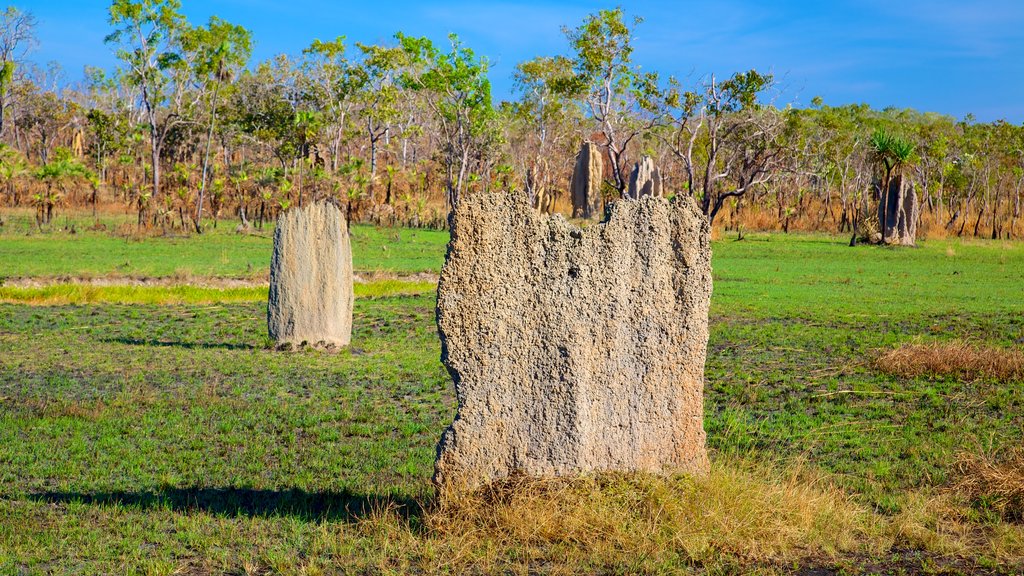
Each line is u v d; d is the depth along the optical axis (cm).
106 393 1336
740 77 5572
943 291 3122
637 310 784
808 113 8212
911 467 949
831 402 1293
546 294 766
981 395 1312
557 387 768
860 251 5188
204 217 6450
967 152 8531
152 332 1989
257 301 2616
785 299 2811
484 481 760
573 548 694
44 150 9000
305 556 699
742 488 766
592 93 5816
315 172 6269
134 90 9494
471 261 755
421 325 2141
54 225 5422
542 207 7519
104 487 884
